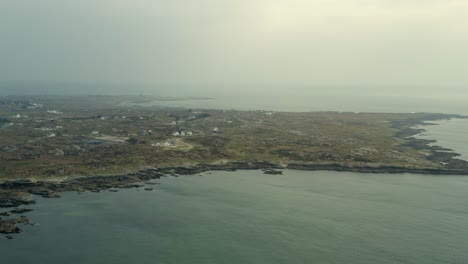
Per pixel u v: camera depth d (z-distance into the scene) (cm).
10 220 17000
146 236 16062
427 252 14988
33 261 13712
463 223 17988
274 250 14975
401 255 14700
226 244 15450
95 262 13775
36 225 16750
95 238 15712
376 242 15838
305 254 14675
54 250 14562
